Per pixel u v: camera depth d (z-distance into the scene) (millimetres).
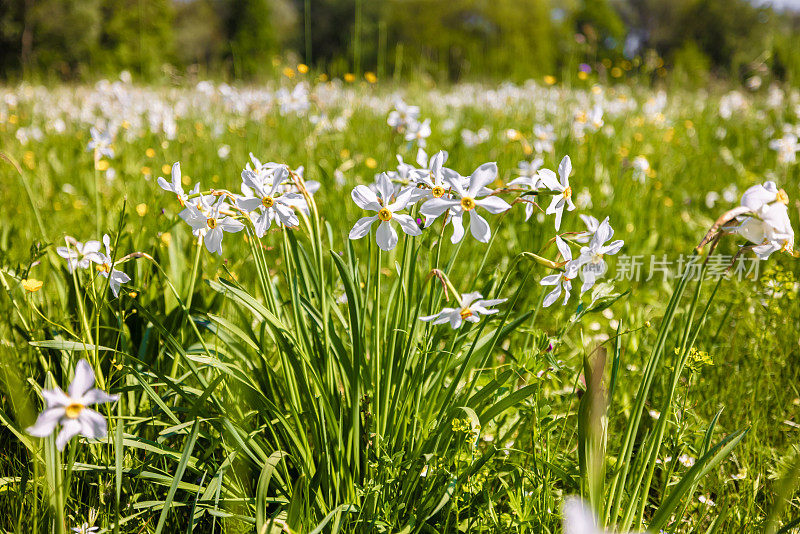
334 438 773
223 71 2904
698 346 980
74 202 1469
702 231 1431
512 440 845
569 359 958
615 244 684
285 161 1611
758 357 966
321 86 2637
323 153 1806
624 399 896
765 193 638
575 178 1494
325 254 1129
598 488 649
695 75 3678
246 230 761
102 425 606
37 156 1915
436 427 761
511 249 1280
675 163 1947
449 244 1197
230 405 799
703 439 774
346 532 736
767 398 919
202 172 1611
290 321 841
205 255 1020
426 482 758
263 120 1960
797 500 792
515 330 824
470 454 766
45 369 804
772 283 1021
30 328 818
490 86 3922
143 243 963
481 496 757
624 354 937
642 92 3086
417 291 835
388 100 2840
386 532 733
